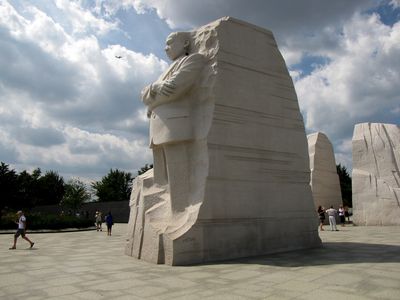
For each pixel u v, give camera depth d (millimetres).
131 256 11273
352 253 10516
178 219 9922
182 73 10344
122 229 29703
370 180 23844
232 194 10234
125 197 60312
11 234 25500
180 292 6426
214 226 9781
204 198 9711
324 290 6266
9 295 6559
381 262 8867
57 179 61375
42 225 28844
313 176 27359
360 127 25250
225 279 7367
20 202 45219
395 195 22906
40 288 7035
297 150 12055
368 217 23453
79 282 7484
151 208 10688
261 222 10727
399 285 6523
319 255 10258
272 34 12141
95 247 14883
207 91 10398
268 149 11266
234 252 10039
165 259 9461
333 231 19000
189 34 11461
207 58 10719
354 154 24797
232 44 10945
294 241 11484
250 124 10938
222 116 10336
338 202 28547
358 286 6484
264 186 10992
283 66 12164
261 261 9430
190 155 10438
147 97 10828
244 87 10969
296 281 6992
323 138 28719
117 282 7359
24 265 10000
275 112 11648
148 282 7285
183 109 10453
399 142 24062
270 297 5922
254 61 11391
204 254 9516
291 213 11547
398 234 16453
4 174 43719
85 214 45500
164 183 10992
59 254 12492
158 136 10445
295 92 12344
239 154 10547
